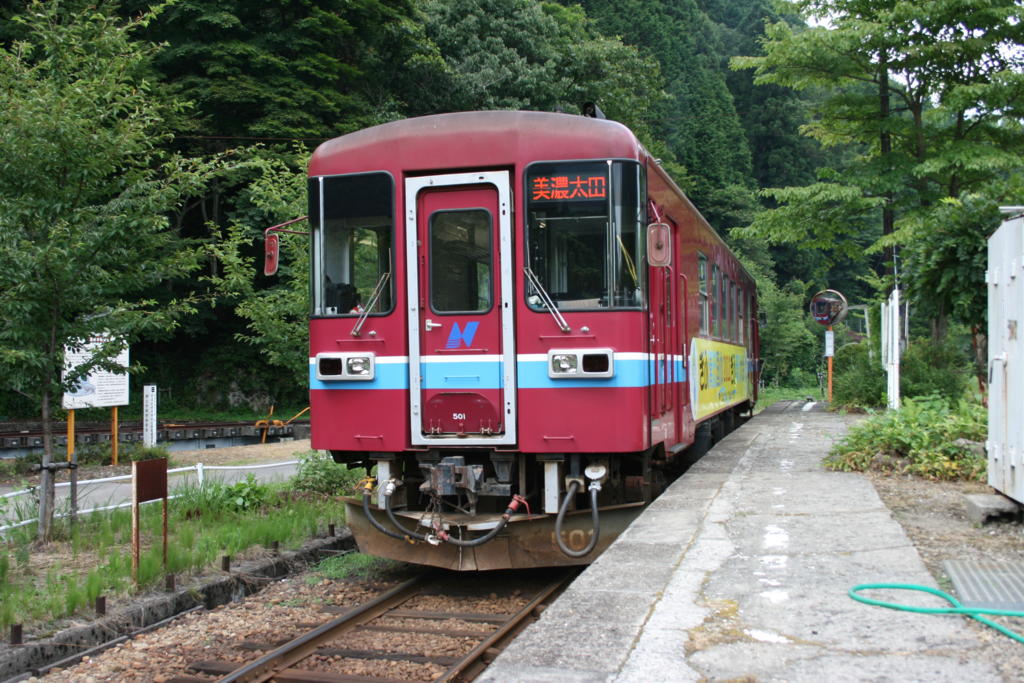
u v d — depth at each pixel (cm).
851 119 2061
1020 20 1755
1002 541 579
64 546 820
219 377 3544
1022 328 588
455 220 719
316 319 744
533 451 696
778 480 837
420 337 717
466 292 714
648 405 718
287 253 1206
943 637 393
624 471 788
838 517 649
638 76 3988
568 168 700
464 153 713
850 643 387
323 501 1058
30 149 804
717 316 1270
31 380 833
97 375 1450
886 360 1883
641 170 713
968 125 1953
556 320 694
